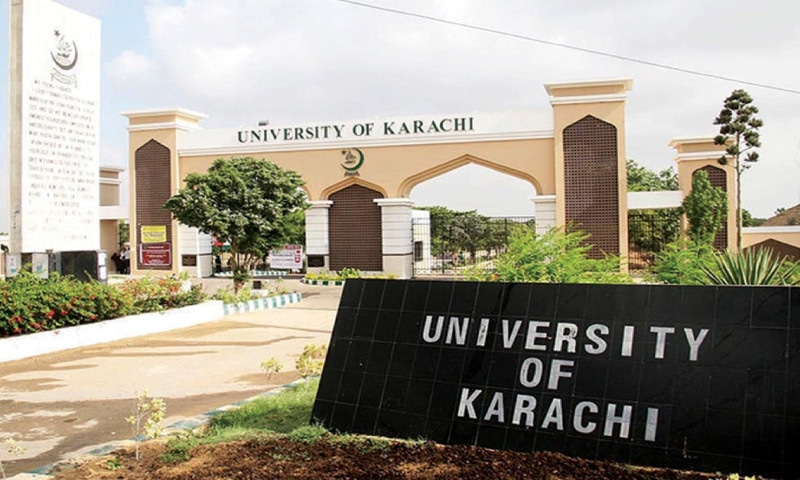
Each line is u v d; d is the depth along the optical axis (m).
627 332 3.73
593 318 3.84
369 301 4.48
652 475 3.28
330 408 4.34
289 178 15.98
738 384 3.40
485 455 3.65
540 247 7.41
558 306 3.95
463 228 27.30
